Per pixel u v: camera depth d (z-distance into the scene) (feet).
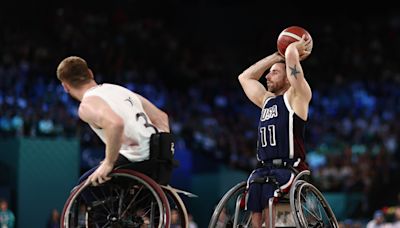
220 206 41.32
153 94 155.43
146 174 39.42
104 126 37.14
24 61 145.69
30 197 113.50
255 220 41.93
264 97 44.65
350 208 131.23
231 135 148.46
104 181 38.04
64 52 159.12
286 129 41.81
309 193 42.01
